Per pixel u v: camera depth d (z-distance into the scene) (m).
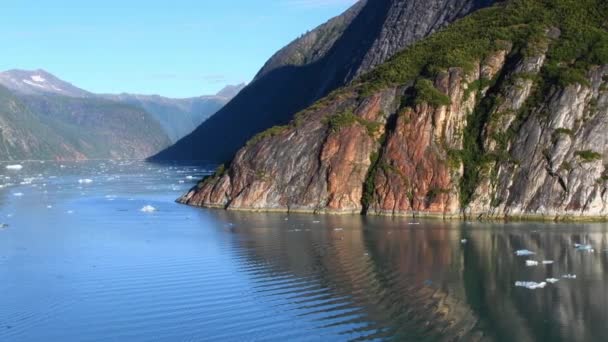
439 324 33.22
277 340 31.39
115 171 192.50
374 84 82.06
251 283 41.19
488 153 70.00
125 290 40.28
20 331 33.69
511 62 75.69
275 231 61.06
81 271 45.75
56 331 33.53
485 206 67.88
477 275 42.38
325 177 74.88
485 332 31.98
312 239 56.28
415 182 70.88
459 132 72.62
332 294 38.50
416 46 87.00
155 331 33.00
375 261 46.94
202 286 40.75
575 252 48.94
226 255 49.91
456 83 74.75
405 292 38.72
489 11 89.69
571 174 65.88
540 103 70.12
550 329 32.38
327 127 78.44
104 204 89.56
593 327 32.50
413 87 77.62
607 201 64.81
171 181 139.00
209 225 65.88
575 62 71.81
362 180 73.88
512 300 36.81
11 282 42.97
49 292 40.38
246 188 78.25
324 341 31.16
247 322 33.88
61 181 142.38
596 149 66.69
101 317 35.38
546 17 79.56
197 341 31.61
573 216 64.69
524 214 66.25
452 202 68.75
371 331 32.28
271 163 78.62
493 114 71.44
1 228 67.19
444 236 56.84
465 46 79.75
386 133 75.75
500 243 53.06
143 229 64.31
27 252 53.31
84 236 60.81
